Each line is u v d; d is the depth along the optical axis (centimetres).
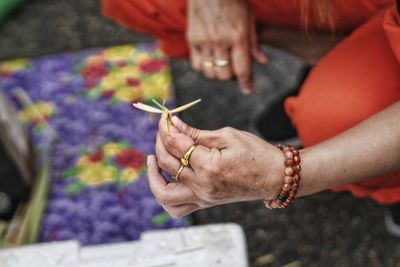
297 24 157
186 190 103
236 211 185
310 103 133
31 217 176
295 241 177
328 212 183
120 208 186
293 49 167
